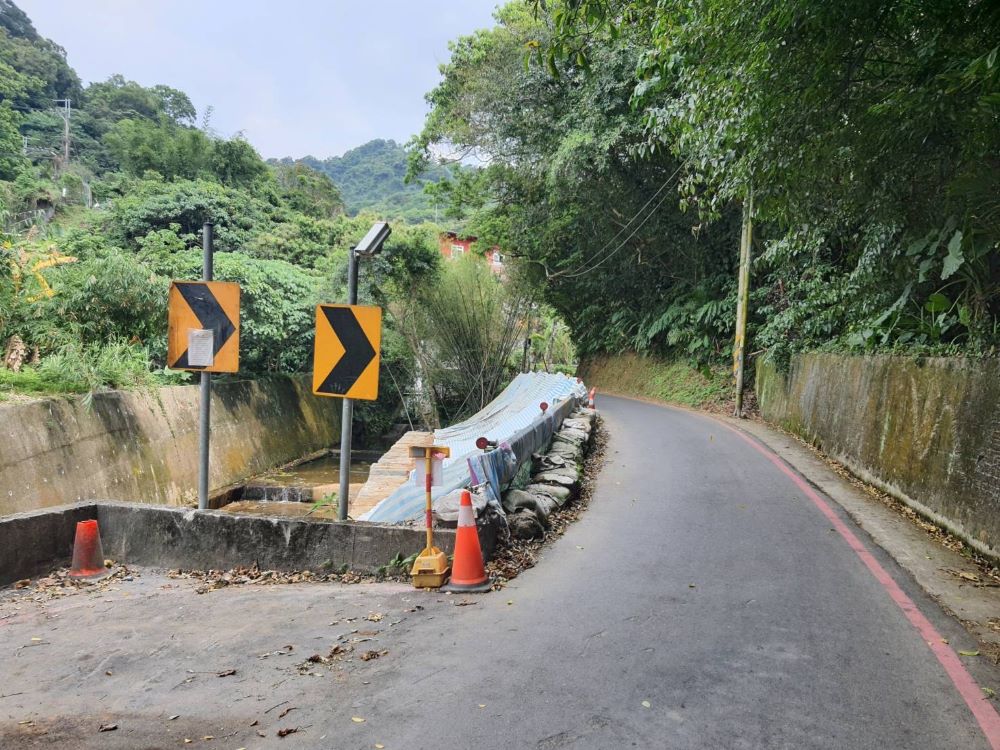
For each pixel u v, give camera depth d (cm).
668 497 905
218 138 3381
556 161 2028
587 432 1291
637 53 1666
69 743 311
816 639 452
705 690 374
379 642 434
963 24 515
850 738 328
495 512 647
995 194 638
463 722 333
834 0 502
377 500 1022
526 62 620
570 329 3550
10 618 480
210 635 446
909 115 580
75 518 615
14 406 1060
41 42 6331
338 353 608
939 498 762
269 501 1562
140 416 1362
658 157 1978
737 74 634
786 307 1748
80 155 4850
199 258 1748
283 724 330
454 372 2619
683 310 2431
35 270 1237
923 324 972
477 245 2903
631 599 525
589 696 363
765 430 1636
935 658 425
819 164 682
